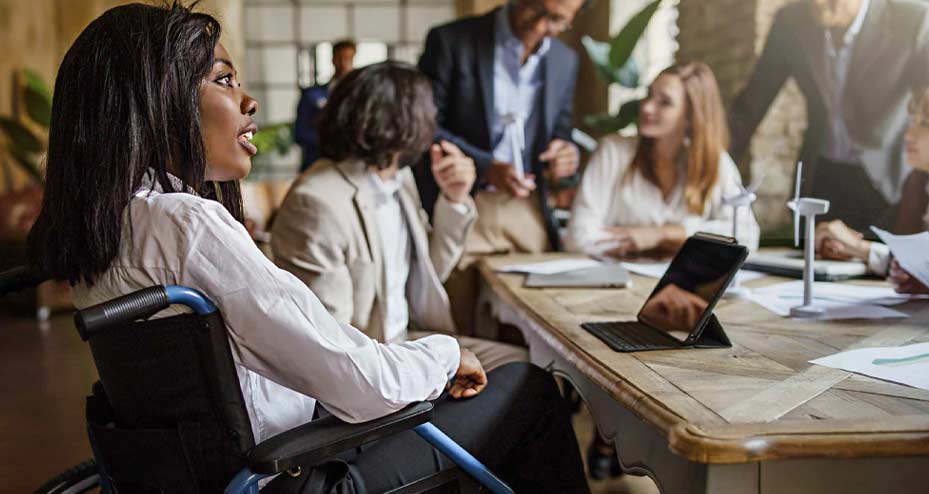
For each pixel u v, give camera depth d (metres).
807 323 1.59
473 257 2.98
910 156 2.03
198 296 1.03
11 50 6.58
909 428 0.95
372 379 1.11
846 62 2.25
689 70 2.68
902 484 0.95
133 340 1.07
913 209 2.03
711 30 3.15
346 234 2.02
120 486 1.21
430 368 1.21
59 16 7.30
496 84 3.08
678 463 1.02
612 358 1.33
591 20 6.59
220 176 1.26
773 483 0.95
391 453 1.30
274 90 9.23
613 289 2.08
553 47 3.11
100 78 1.10
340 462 1.20
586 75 6.83
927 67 1.99
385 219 2.17
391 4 9.09
